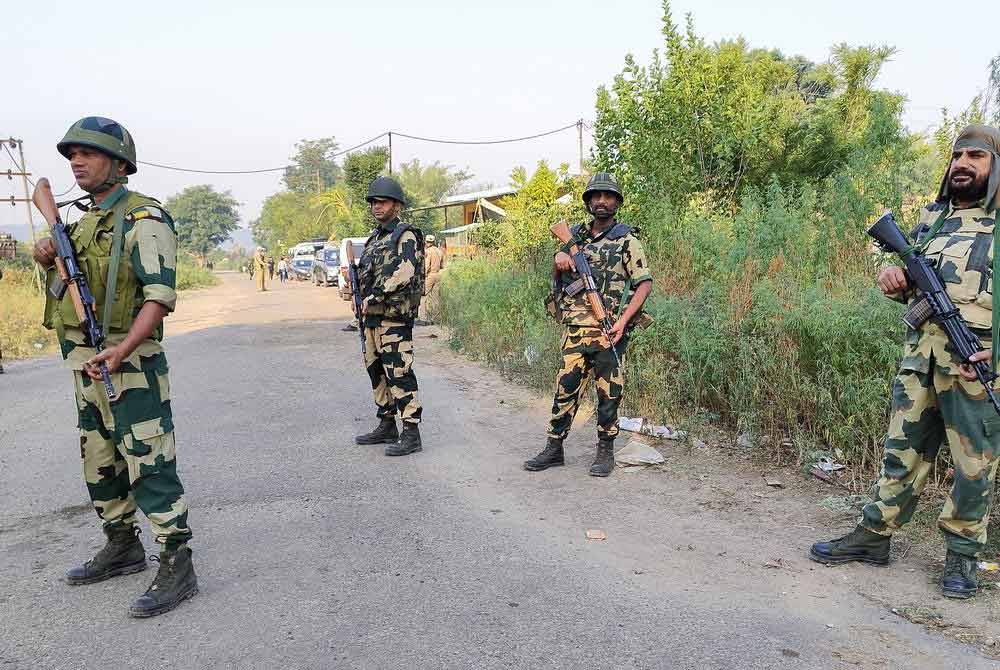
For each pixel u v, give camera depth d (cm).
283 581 302
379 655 245
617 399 442
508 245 1327
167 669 237
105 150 267
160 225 275
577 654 245
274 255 8162
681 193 832
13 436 542
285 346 1018
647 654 245
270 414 610
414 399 496
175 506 280
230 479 439
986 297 275
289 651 247
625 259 441
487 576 307
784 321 482
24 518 380
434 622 267
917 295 293
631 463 461
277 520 372
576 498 407
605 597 288
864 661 241
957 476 281
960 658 242
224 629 263
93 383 276
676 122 852
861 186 616
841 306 457
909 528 348
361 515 380
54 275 279
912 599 284
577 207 1051
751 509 385
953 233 288
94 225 271
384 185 479
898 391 302
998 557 312
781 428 495
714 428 522
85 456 291
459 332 1015
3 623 269
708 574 309
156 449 275
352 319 1405
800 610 277
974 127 281
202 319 1478
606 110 847
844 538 321
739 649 248
